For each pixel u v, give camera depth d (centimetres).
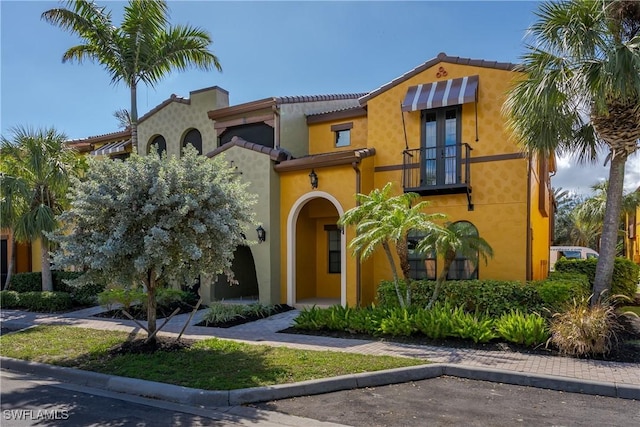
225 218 779
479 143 1200
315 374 650
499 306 987
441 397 590
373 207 1011
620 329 881
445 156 1234
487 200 1185
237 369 681
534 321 816
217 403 573
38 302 1386
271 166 1351
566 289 938
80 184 764
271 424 507
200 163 827
